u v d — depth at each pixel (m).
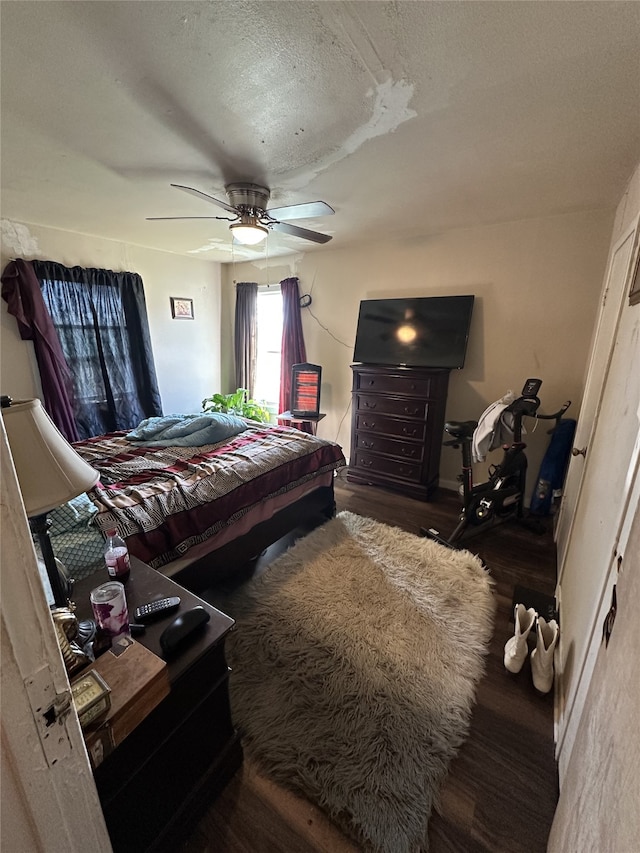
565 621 1.59
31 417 0.87
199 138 1.58
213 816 1.10
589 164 1.79
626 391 1.28
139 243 3.71
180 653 0.95
